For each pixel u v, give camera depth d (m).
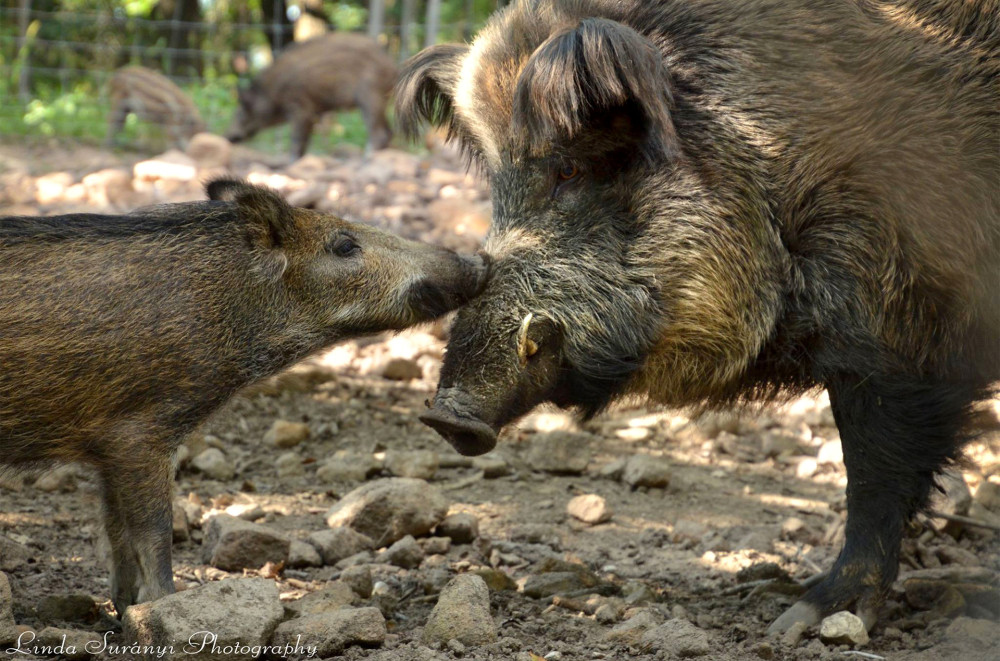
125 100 22.53
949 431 5.95
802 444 10.11
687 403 6.44
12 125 23.12
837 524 7.68
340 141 25.78
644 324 6.11
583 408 6.37
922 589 6.46
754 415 7.51
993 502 8.26
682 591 6.71
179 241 5.86
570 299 6.12
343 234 6.46
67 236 5.57
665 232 6.05
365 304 6.47
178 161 17.56
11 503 7.45
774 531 7.82
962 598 6.29
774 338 6.09
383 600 6.07
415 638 5.57
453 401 6.02
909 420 5.89
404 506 7.18
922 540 7.69
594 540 7.65
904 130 5.79
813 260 5.89
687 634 5.45
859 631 5.68
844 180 5.80
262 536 6.59
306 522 7.63
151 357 5.61
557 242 6.18
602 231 6.14
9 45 28.69
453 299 6.42
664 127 5.67
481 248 6.41
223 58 33.03
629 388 6.33
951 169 5.80
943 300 5.85
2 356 5.29
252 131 23.44
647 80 5.63
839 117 5.83
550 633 5.75
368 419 10.07
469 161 7.41
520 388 6.12
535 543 7.50
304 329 6.38
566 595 6.38
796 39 6.00
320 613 5.39
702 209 6.00
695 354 6.21
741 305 6.04
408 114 7.09
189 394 5.77
